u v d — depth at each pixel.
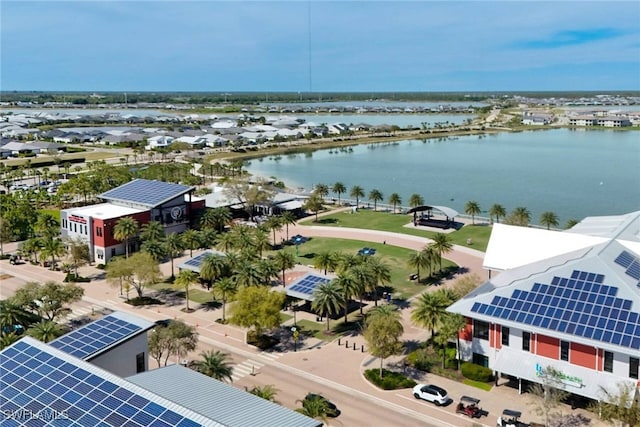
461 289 74.50
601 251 65.62
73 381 38.47
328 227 137.88
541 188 199.38
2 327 71.12
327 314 78.06
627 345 53.47
